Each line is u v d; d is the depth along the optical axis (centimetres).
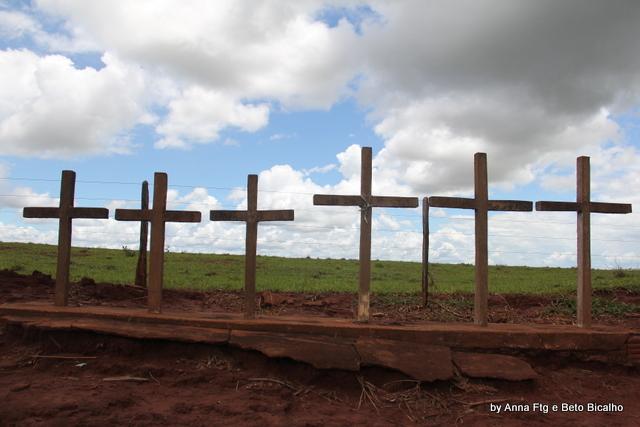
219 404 662
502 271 2609
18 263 2088
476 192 905
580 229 930
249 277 875
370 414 674
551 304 1242
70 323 838
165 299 1200
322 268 2455
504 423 670
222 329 830
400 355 776
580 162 934
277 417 633
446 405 711
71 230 955
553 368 841
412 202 893
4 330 880
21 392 672
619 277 1962
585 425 672
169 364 786
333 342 795
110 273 1820
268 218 874
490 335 833
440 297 1365
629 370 858
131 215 915
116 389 699
